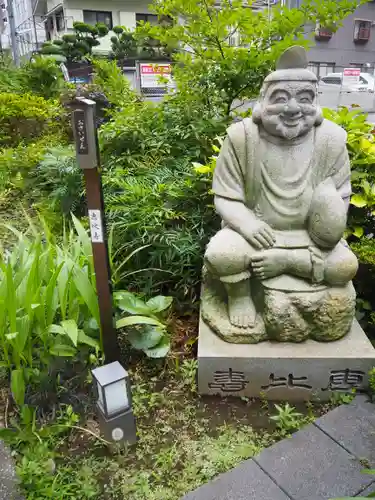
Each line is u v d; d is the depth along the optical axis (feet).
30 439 6.48
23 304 7.11
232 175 7.51
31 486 5.84
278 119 6.91
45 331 7.02
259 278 7.23
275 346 7.31
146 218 9.68
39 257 7.52
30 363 7.13
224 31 12.19
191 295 9.59
